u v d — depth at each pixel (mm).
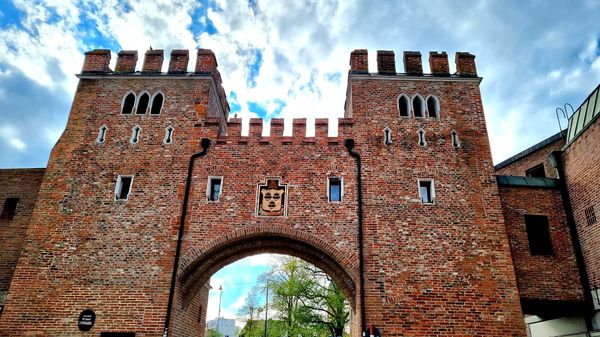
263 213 16516
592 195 16172
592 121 16234
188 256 15805
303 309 34406
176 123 18281
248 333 45844
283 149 17688
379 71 19141
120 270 15625
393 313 14750
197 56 19719
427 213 16359
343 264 15586
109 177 17281
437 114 18312
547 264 16359
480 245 15828
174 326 15164
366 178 16984
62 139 18047
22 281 15477
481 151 17547
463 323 14625
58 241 16141
